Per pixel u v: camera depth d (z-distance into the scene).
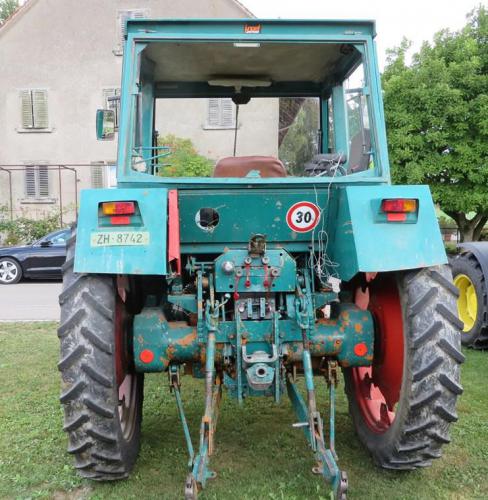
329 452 2.54
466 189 14.80
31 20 21.22
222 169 3.50
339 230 3.12
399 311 3.02
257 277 3.05
